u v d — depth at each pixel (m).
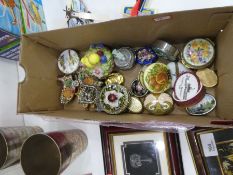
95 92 0.90
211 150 0.82
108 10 0.99
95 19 0.97
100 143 0.94
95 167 0.94
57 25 1.03
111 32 0.75
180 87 0.82
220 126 0.62
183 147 0.87
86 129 0.95
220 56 0.78
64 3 1.03
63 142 0.67
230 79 0.69
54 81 0.91
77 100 0.94
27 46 0.75
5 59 0.92
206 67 0.83
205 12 0.62
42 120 0.97
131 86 0.90
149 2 0.95
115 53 0.87
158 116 0.80
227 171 0.80
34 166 0.61
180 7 0.93
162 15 0.64
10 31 0.75
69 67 0.92
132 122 0.67
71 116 0.74
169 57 0.85
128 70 0.91
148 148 0.89
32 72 0.77
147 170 0.88
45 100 0.85
